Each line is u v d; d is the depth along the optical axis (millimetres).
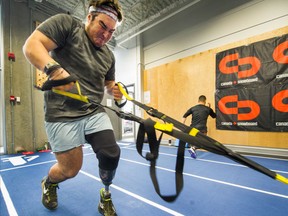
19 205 1574
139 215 1401
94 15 1012
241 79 3779
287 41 3283
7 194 1809
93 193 1806
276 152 3342
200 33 4539
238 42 3881
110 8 989
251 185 2016
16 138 4109
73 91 1041
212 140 582
